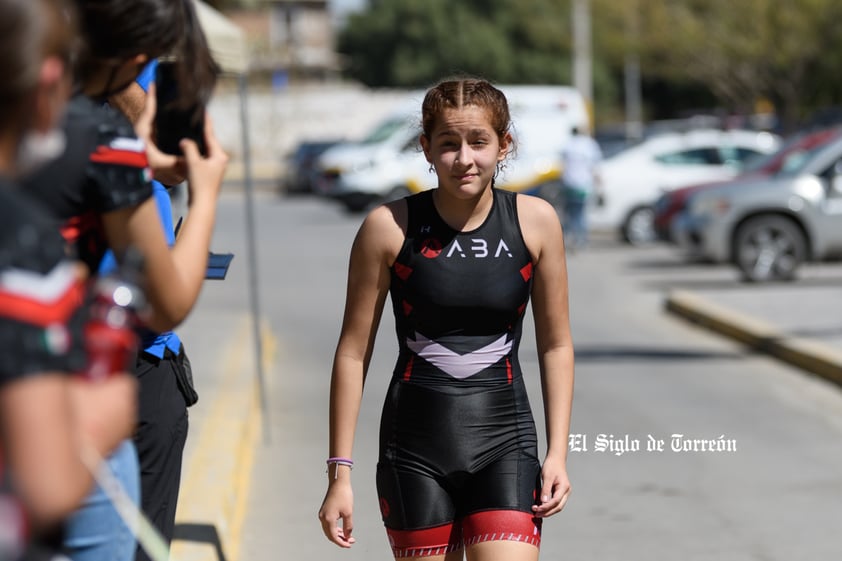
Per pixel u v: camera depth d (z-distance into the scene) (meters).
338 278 34.69
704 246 32.66
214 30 13.85
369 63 139.75
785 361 21.50
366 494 13.08
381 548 11.38
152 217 4.93
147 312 4.42
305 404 17.91
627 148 44.25
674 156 43.78
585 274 35.44
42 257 3.46
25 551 3.38
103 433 3.71
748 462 14.64
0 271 3.39
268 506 12.77
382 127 60.50
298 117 109.00
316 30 153.75
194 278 5.10
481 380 6.93
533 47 132.00
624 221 43.66
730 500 13.05
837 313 25.56
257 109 107.81
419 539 6.94
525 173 50.06
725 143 44.06
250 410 16.28
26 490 3.37
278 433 16.12
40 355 3.39
